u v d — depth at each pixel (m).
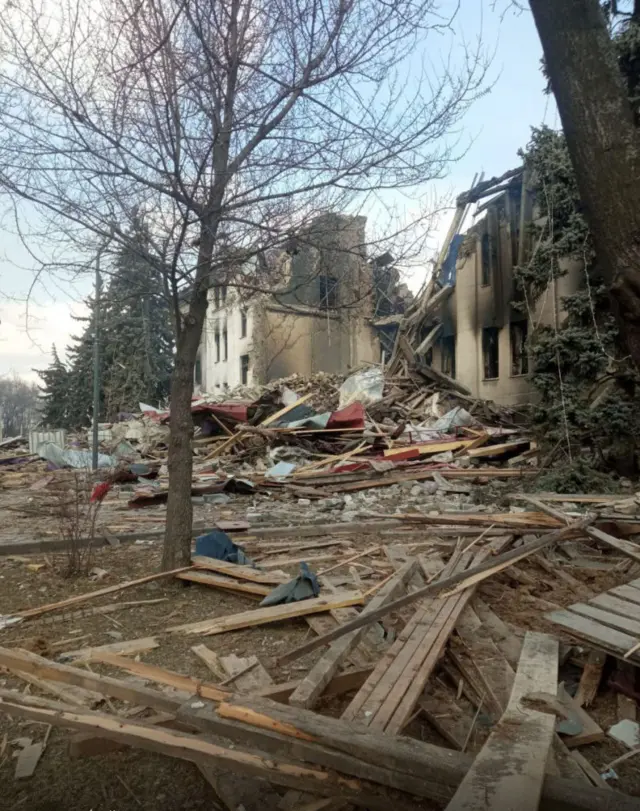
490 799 2.33
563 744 3.38
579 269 16.62
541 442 15.14
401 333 26.45
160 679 3.76
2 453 25.81
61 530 7.70
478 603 5.72
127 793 3.25
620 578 6.81
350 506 12.68
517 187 23.80
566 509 9.72
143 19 5.27
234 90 5.86
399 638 4.57
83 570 7.35
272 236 6.23
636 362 2.62
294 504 13.40
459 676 4.36
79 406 42.44
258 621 5.33
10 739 3.75
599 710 4.06
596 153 2.60
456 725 3.69
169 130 5.54
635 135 2.58
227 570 6.59
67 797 3.21
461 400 23.56
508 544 7.82
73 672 3.76
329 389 26.22
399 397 23.98
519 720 3.16
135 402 34.81
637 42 11.83
